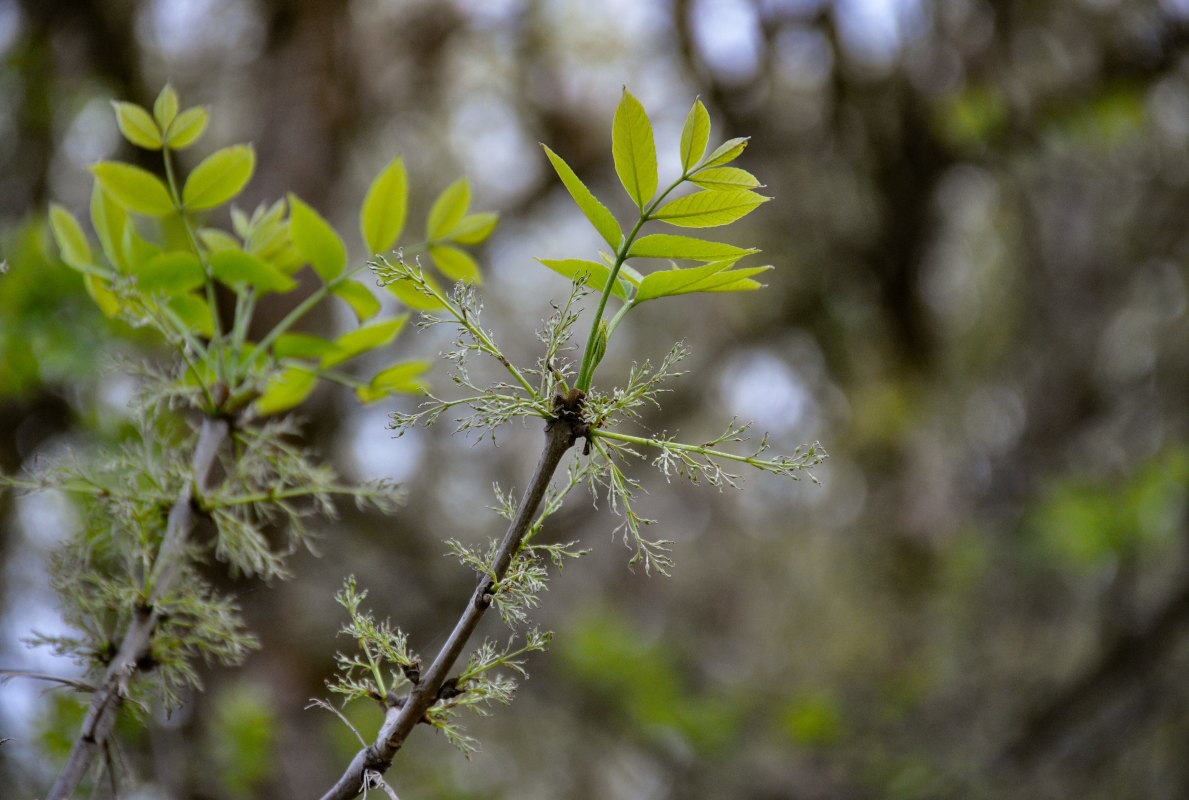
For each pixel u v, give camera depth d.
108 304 1.16
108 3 4.41
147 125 1.14
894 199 5.27
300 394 1.25
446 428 5.23
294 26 4.28
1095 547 4.63
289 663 3.78
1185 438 5.61
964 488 7.39
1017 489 6.70
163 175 4.28
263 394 1.10
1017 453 6.95
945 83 4.81
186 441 1.13
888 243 5.52
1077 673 5.00
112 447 1.69
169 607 1.00
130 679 0.93
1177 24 4.60
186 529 1.02
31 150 4.28
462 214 1.29
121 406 2.68
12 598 2.67
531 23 5.39
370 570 4.70
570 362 0.89
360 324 1.25
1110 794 5.04
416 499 5.55
